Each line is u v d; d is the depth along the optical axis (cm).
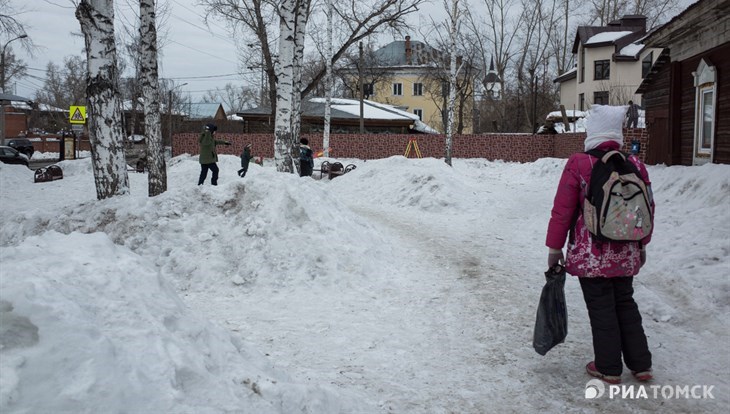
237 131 5531
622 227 373
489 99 5609
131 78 4631
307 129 4431
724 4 1109
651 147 1734
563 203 398
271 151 3644
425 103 7169
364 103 5031
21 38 2442
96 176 970
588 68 4509
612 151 388
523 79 5628
